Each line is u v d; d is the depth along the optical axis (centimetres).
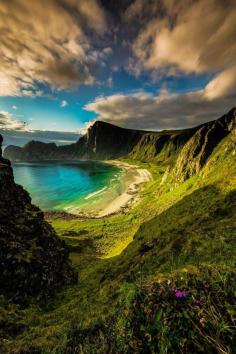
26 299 2505
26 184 19525
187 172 13650
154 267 2156
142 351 350
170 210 5644
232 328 312
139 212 10769
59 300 2764
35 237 3362
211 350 300
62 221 10306
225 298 360
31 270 2783
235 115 14850
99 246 7325
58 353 557
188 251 1866
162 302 389
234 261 482
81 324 651
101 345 450
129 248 4666
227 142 11550
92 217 11062
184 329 335
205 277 412
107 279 2989
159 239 3519
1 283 2444
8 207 3341
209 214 3556
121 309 453
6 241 2788
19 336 1200
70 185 19400
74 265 5253
